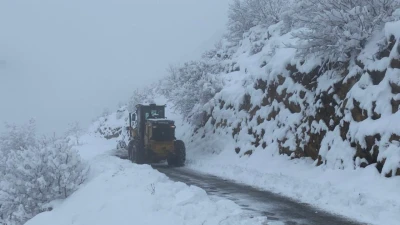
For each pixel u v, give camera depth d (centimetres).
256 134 1541
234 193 984
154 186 873
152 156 1677
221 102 1892
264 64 1864
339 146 1070
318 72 1273
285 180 1072
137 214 714
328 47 1152
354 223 683
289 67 1440
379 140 930
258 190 1025
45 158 1074
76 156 1133
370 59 1056
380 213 720
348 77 1120
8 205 1073
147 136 1689
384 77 984
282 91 1439
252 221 665
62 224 812
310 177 1084
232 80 2031
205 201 775
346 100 1094
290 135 1334
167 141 1667
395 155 864
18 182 1051
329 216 734
